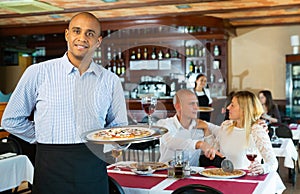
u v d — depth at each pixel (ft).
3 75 31.24
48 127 5.95
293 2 20.08
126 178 8.71
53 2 19.13
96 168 6.04
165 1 19.26
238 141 10.07
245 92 10.36
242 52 28.50
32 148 15.08
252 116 10.02
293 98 25.68
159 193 7.72
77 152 5.91
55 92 5.92
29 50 30.48
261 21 26.55
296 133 18.56
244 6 20.92
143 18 23.20
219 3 19.76
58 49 29.58
